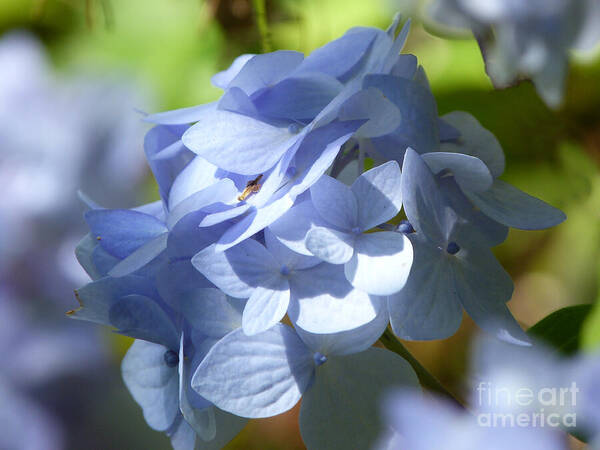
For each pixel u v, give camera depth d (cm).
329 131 18
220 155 18
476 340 20
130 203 20
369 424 18
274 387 18
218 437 20
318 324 18
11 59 20
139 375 20
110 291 19
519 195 21
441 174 20
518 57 24
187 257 18
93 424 20
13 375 19
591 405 19
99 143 20
